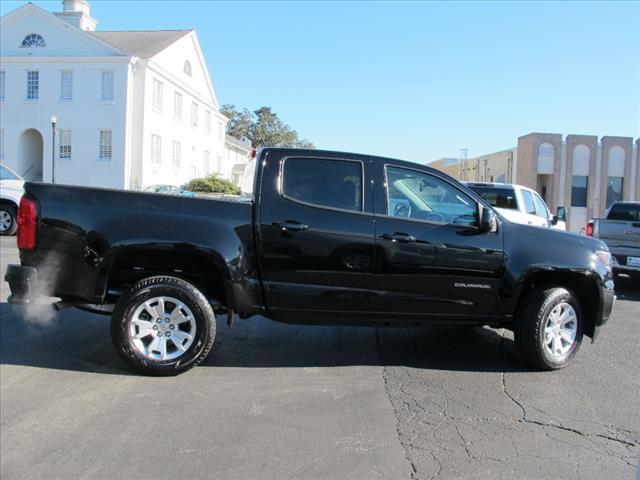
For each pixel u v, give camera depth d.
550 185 36.38
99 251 4.78
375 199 5.20
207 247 4.85
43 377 4.78
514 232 5.45
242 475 3.35
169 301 4.89
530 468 3.53
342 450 3.69
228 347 5.86
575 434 4.02
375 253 5.10
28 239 4.78
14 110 35.91
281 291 5.03
